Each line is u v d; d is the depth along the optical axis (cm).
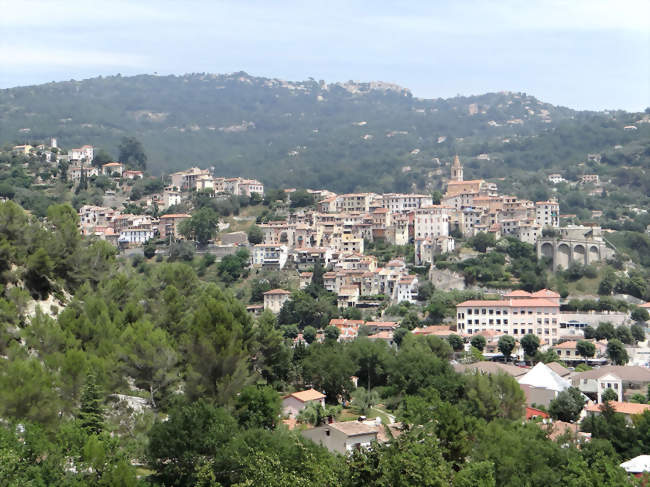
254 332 16888
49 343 13000
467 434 12875
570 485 12000
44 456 10069
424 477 10575
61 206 18612
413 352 19650
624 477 12106
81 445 10294
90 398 11406
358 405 17012
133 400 13588
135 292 16975
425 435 11719
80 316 14350
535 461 12688
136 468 11344
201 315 14088
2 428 9881
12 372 10931
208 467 10569
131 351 13400
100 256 17875
